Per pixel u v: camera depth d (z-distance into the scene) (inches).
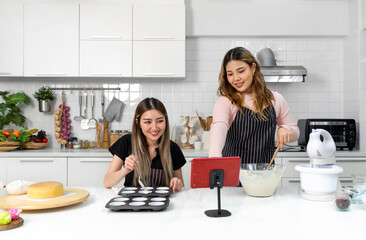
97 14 125.5
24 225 39.9
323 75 141.1
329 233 36.9
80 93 138.6
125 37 126.0
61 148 133.4
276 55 140.6
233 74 66.1
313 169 51.1
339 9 136.8
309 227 38.9
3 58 124.0
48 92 133.3
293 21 136.3
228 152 75.0
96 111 139.3
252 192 54.6
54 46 125.0
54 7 124.6
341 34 136.8
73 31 125.1
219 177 44.1
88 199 53.5
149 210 45.9
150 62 126.4
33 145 124.4
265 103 70.3
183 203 50.4
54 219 42.3
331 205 49.2
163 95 139.5
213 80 139.8
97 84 139.1
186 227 38.9
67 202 46.4
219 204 43.7
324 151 52.1
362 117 128.1
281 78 129.7
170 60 126.6
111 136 132.8
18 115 132.0
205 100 139.6
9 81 137.4
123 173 64.0
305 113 140.8
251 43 140.5
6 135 120.0
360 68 128.3
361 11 128.1
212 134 64.8
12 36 124.0
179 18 126.7
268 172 53.4
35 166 115.4
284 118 74.4
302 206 48.5
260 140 71.4
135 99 139.4
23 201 47.0
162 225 39.6
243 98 70.1
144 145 69.5
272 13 136.3
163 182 69.9
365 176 50.9
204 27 135.9
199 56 139.6
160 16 126.3
